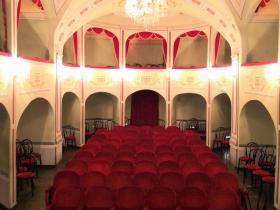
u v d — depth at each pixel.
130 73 21.39
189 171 10.19
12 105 10.41
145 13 12.02
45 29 14.83
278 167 10.62
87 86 20.38
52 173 14.49
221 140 19.12
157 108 24.05
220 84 18.77
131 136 15.40
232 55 16.53
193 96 22.89
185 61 22.52
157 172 10.14
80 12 15.51
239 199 8.34
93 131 22.61
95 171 9.27
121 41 21.11
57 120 15.81
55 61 15.23
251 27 14.98
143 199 8.07
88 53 22.55
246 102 14.83
